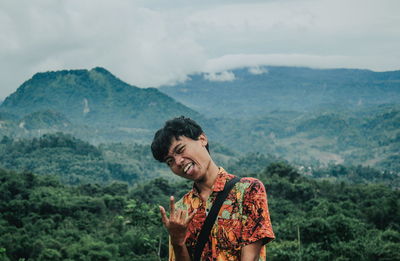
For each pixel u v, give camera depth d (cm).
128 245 4141
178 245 183
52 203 6212
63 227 5481
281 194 6800
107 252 3934
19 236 4622
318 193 7069
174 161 188
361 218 5278
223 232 184
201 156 189
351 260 3056
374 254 3050
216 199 187
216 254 185
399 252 2958
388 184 13675
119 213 6284
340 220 3438
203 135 194
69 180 14075
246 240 180
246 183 187
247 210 184
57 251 4200
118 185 8169
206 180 191
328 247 3225
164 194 7656
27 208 6200
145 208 924
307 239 3347
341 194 7088
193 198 194
